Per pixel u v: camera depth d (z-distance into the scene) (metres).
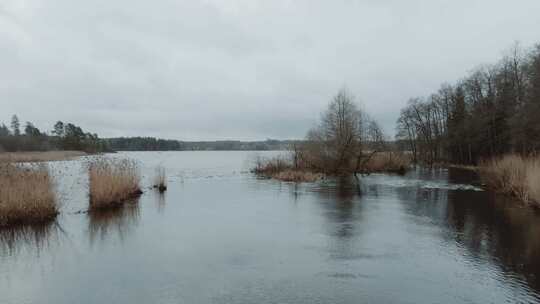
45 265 9.05
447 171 42.91
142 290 7.51
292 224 13.50
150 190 23.55
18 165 15.87
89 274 8.41
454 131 58.19
